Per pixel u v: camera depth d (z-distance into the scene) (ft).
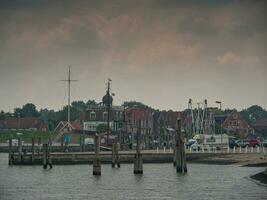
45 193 349.20
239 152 593.42
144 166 533.55
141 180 411.34
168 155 575.79
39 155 560.20
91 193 347.15
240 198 315.58
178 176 433.48
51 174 464.24
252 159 540.52
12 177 442.91
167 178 421.18
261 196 320.70
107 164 560.61
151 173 460.14
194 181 399.03
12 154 561.43
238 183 378.32
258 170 466.70
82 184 392.47
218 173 448.24
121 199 321.73
